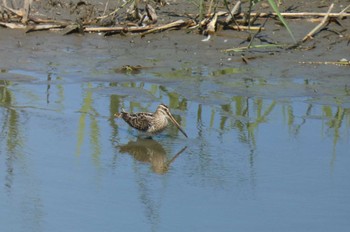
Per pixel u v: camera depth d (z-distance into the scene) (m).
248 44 16.58
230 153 12.66
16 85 15.10
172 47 16.61
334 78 15.30
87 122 13.77
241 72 15.60
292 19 17.53
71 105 14.39
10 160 12.32
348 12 17.67
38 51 16.36
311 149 12.72
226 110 14.20
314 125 13.58
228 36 16.91
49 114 14.02
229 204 10.97
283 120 13.79
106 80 15.35
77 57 16.20
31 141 13.00
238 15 17.33
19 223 10.38
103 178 11.77
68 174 11.90
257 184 11.57
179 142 13.14
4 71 15.55
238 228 10.31
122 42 16.84
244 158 12.46
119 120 14.00
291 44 16.48
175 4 18.30
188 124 13.72
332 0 18.42
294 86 15.04
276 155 12.55
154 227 10.32
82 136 13.25
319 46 16.47
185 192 11.33
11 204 10.93
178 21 17.12
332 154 12.52
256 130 13.47
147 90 14.96
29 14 17.25
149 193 11.30
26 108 14.23
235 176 11.85
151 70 15.73
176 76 15.48
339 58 15.99
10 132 13.29
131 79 15.38
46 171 11.98
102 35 17.08
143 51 16.47
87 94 14.79
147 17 17.42
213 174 11.93
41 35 16.95
